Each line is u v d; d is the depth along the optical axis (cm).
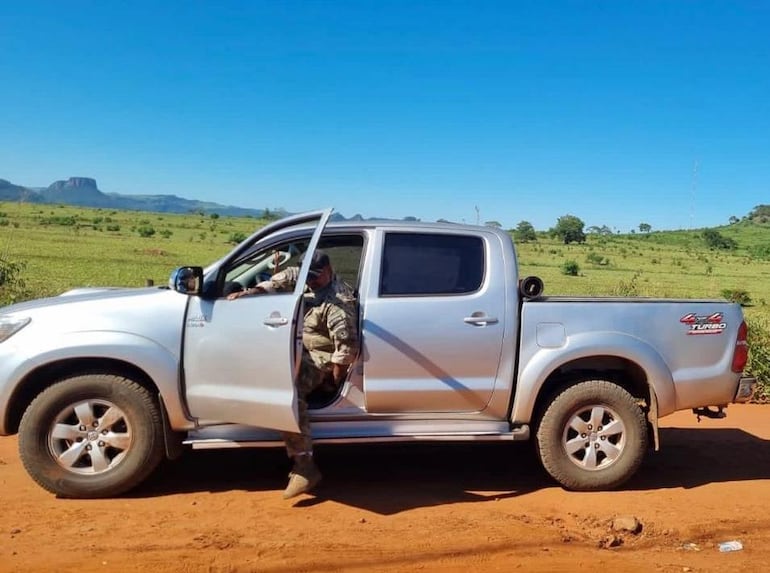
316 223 509
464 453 605
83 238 5622
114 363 485
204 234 7575
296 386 448
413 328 490
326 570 379
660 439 683
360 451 605
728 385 541
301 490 474
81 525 430
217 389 469
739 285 4372
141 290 508
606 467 513
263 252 500
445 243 511
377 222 512
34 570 370
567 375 527
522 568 390
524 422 510
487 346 499
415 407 498
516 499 496
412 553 401
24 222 7188
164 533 420
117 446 475
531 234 10975
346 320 470
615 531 442
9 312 488
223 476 528
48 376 486
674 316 530
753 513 483
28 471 468
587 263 6538
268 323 451
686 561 407
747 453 635
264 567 379
